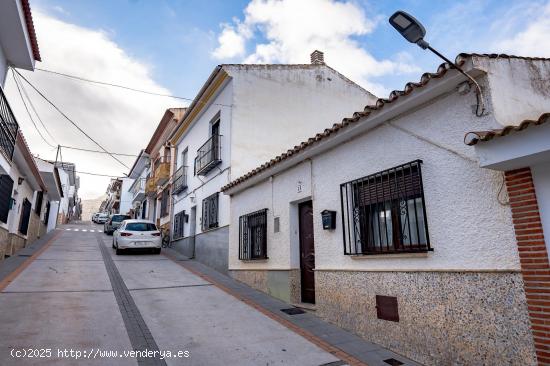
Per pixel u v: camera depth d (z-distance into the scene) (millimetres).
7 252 10992
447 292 4113
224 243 10484
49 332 4840
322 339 5141
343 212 5766
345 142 6020
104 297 6902
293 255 7293
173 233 16844
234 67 11648
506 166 3541
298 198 7141
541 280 3283
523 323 3391
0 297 6402
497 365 3545
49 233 22094
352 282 5520
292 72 12805
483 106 3986
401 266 4750
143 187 25984
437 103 4523
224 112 11906
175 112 19031
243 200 9539
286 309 6711
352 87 14242
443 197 4301
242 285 8797
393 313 4758
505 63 4270
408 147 4852
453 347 3969
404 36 3752
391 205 5016
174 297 7273
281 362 4328
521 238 3475
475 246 3891
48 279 8219
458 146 4199
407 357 4484
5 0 5945
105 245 16766
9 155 7031
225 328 5504
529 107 4375
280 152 11812
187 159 15930
